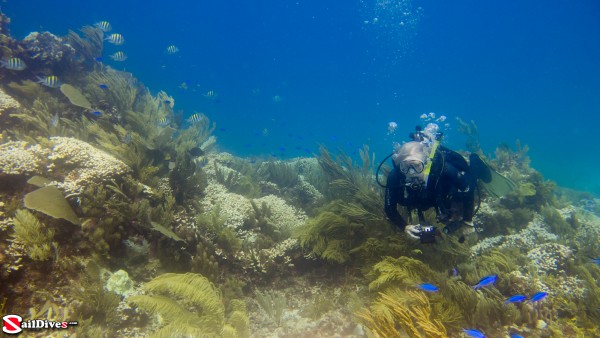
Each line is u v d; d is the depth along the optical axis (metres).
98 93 8.56
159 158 6.28
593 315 3.92
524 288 4.29
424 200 3.90
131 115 7.71
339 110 75.88
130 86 9.79
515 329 3.64
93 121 7.63
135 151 6.04
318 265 5.51
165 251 4.72
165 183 5.68
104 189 4.67
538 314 3.86
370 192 5.82
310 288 5.25
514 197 7.15
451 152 4.08
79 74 9.55
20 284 3.52
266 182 8.88
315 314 4.44
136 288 4.10
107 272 4.07
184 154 6.61
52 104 7.72
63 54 9.16
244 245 5.32
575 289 4.37
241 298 4.77
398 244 4.95
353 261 5.38
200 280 3.91
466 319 3.72
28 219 3.72
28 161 4.50
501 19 101.06
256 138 34.12
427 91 103.00
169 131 6.69
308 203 8.02
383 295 3.67
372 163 7.49
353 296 4.40
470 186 3.80
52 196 4.00
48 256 3.74
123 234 4.52
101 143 5.98
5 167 4.30
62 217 3.87
